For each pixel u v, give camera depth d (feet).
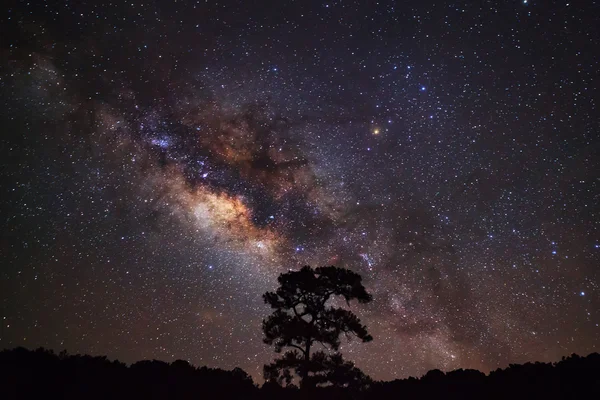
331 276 61.72
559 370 43.21
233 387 54.19
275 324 61.11
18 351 44.55
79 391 40.01
